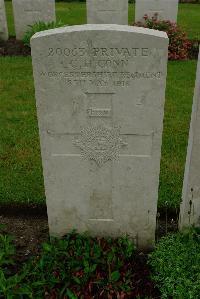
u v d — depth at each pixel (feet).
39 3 12.43
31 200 6.00
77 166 4.73
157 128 4.37
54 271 4.56
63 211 5.06
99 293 4.36
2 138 7.62
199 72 4.28
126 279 4.52
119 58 4.02
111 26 4.00
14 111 8.63
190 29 14.66
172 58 11.41
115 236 5.22
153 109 4.26
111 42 3.95
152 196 4.83
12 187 6.26
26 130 7.88
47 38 3.97
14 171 6.67
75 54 4.04
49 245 4.87
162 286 4.38
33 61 4.09
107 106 4.31
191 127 4.64
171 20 12.57
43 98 4.30
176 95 9.21
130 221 5.07
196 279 4.36
